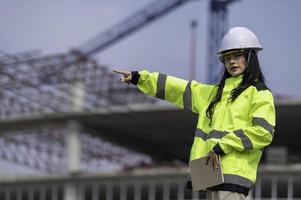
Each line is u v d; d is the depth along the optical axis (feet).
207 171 50.06
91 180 410.93
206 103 53.52
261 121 49.90
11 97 394.11
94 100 405.39
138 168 424.87
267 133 49.67
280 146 470.80
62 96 403.34
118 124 424.05
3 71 362.94
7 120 417.69
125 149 465.06
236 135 49.73
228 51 51.98
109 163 461.78
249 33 52.26
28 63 366.22
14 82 370.94
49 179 415.03
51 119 415.85
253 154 50.29
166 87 54.90
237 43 51.78
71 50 374.84
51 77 376.07
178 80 54.95
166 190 405.39
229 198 49.49
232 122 50.70
